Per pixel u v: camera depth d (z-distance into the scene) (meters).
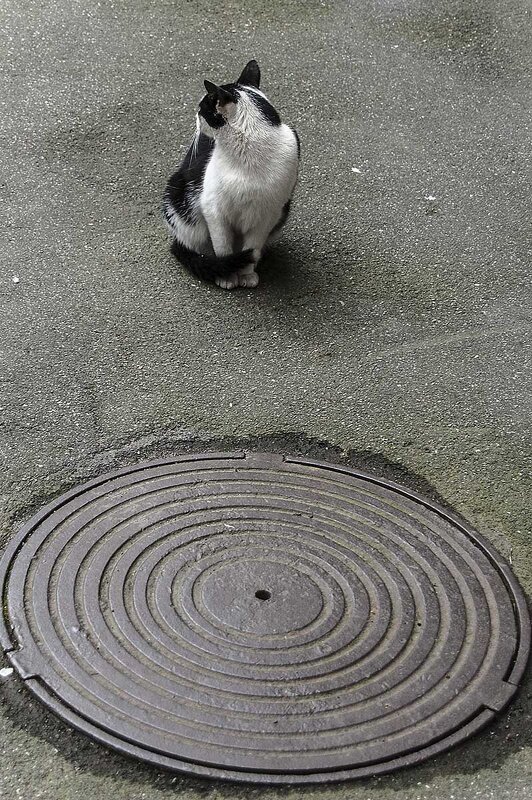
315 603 2.84
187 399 3.75
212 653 2.67
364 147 5.64
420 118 5.99
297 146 4.39
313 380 3.91
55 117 5.66
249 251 4.31
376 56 6.61
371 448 3.57
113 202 5.01
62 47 6.38
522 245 4.92
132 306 4.28
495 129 5.94
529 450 3.62
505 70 6.59
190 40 6.60
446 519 3.24
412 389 3.90
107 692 2.55
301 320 4.28
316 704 2.56
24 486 3.26
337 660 2.69
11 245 4.60
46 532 3.03
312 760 2.43
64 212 4.89
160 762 2.40
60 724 2.50
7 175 5.12
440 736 2.52
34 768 2.40
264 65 6.38
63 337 4.04
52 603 2.79
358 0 7.31
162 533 3.04
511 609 2.91
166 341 4.08
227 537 3.05
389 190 5.29
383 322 4.30
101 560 2.93
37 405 3.65
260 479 3.33
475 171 5.52
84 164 5.29
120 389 3.78
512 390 3.93
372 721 2.54
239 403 3.75
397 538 3.12
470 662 2.73
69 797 2.34
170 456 3.43
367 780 2.41
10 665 2.63
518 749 2.53
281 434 3.61
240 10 7.04
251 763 2.41
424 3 7.31
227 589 2.86
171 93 6.00
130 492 3.22
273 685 2.60
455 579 2.99
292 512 3.18
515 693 2.66
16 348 3.95
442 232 4.98
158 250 4.68
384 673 2.67
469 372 4.02
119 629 2.72
